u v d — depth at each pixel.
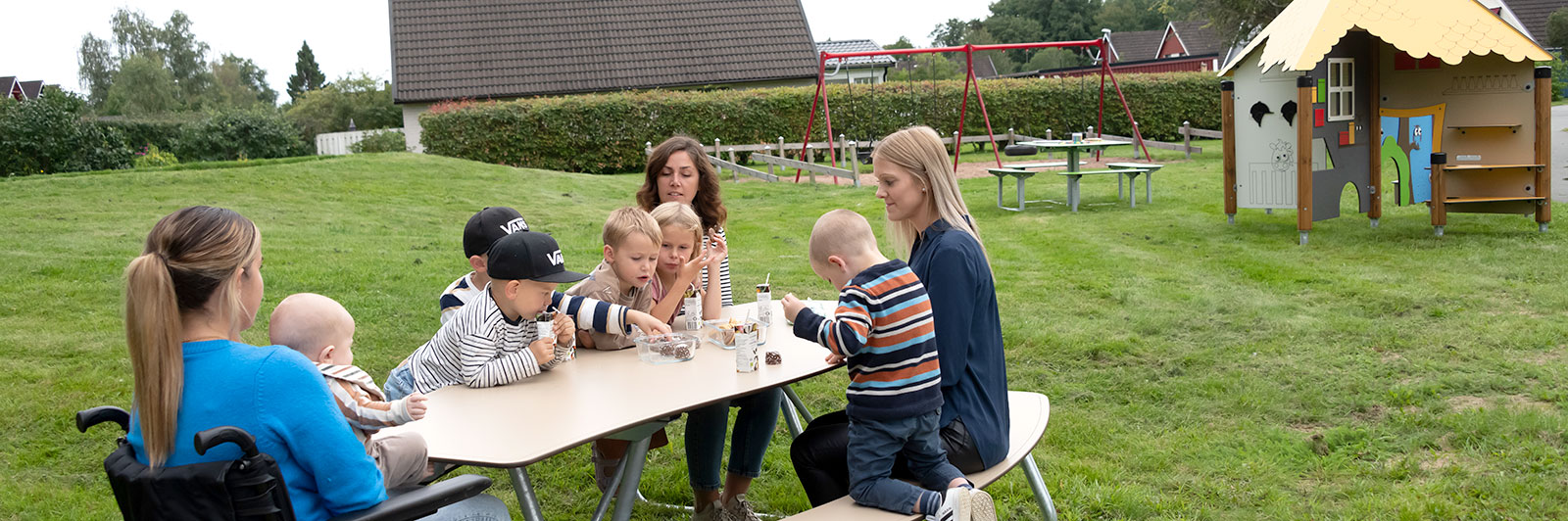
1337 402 4.80
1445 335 5.79
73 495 3.98
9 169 16.56
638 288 3.61
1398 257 8.11
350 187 13.48
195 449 1.88
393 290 7.39
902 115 21.75
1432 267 7.62
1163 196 12.70
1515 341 5.59
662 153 4.21
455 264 8.45
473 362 3.00
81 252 8.47
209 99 65.25
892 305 2.58
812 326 2.69
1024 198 13.05
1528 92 9.11
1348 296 6.86
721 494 3.82
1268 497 3.79
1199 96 22.91
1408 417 4.50
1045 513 3.08
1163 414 4.76
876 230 10.54
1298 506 3.70
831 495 2.98
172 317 1.99
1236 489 3.89
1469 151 9.46
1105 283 7.48
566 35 25.36
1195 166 16.27
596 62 24.86
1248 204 10.03
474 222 3.46
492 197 13.47
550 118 19.94
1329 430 4.41
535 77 24.33
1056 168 12.15
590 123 20.11
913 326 2.60
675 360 3.23
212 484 1.95
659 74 24.70
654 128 20.45
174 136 25.11
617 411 2.70
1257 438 4.40
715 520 3.62
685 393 2.85
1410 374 5.15
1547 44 40.56
